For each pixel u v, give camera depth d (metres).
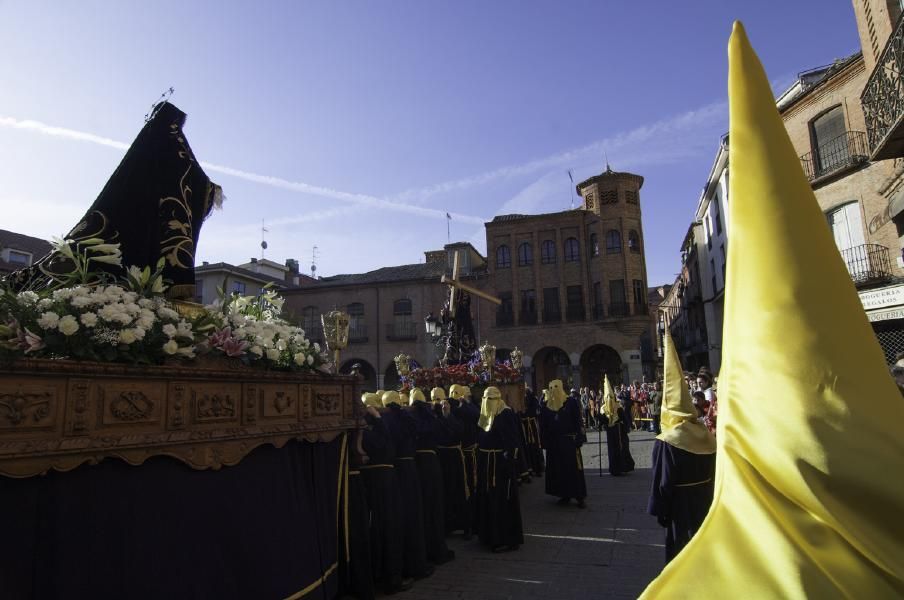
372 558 5.30
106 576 2.52
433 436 6.59
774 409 1.21
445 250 40.00
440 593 5.29
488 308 36.00
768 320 1.24
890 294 15.95
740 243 1.32
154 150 4.10
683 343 44.12
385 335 36.66
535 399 13.15
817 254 1.23
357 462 4.84
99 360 2.64
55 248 3.49
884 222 14.76
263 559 3.30
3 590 2.23
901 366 5.48
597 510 8.81
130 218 3.88
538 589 5.33
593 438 22.09
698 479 4.66
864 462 1.10
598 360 35.44
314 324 37.88
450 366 11.07
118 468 2.67
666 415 4.93
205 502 3.03
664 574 1.30
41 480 2.40
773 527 1.18
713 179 29.44
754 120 1.32
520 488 11.16
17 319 2.57
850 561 1.08
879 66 10.78
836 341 1.18
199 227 4.42
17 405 2.29
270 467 3.57
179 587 2.78
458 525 7.51
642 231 35.16
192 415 2.99
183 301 3.92
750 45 1.38
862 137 17.44
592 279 34.69
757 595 1.12
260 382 3.50
